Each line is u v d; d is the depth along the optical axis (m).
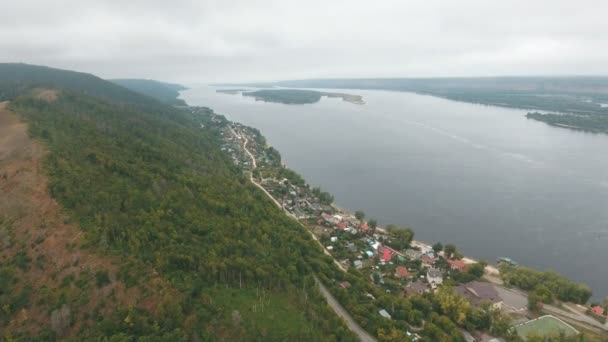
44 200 110.75
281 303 102.06
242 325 88.38
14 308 87.75
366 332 106.00
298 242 144.88
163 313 84.81
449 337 103.06
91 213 109.62
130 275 91.81
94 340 79.38
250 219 146.62
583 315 122.81
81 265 93.81
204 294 93.62
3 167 127.19
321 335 95.25
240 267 107.88
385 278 140.00
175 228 119.75
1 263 96.62
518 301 129.12
